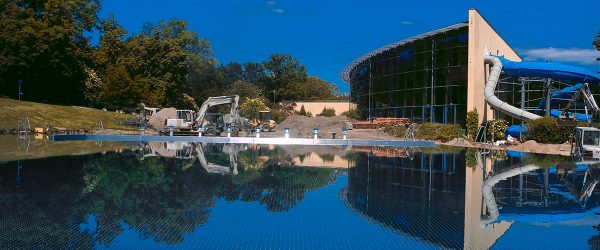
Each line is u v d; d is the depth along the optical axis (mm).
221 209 6867
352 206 7262
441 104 36062
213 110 74750
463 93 34594
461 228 5891
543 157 18375
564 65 30688
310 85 94812
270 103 82938
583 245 5156
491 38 36969
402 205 7414
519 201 7969
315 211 6836
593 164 15242
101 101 51062
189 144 23531
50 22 47781
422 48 37875
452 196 8359
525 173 12367
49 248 4719
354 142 25969
